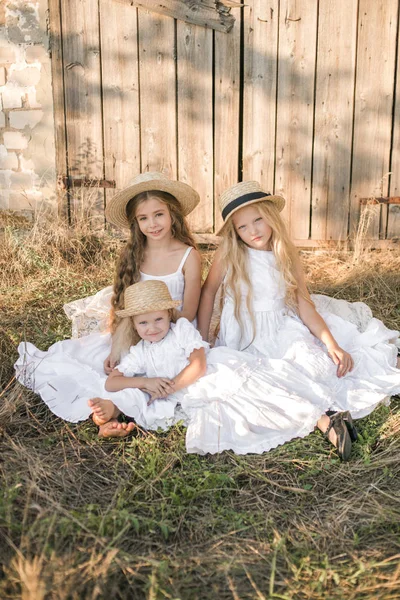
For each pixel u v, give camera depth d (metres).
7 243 4.57
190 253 3.05
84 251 4.64
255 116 4.66
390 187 4.69
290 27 4.49
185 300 3.04
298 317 3.05
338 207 4.76
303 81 4.57
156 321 2.67
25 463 2.28
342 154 4.67
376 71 4.50
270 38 4.52
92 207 4.90
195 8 4.49
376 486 2.22
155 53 4.61
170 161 4.79
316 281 4.32
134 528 1.98
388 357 2.90
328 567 1.81
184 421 2.58
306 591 1.73
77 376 2.80
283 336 2.91
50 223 4.75
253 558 1.87
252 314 2.95
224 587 1.76
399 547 1.92
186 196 3.10
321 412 2.54
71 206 4.89
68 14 4.59
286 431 2.51
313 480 2.29
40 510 1.93
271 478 2.30
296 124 4.65
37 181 4.88
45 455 2.38
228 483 2.25
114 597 1.68
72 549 1.84
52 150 4.80
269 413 2.52
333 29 4.46
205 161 4.77
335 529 2.00
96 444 2.49
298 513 2.09
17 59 4.70
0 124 4.83
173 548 1.92
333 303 3.49
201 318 3.10
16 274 4.30
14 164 4.88
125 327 2.81
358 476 2.30
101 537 1.88
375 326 3.03
